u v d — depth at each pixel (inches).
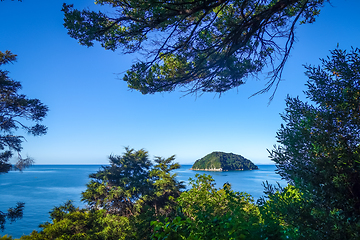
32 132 445.1
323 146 85.0
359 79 86.4
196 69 161.5
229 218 110.4
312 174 84.8
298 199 91.0
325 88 92.0
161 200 673.0
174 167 756.6
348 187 79.7
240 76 167.9
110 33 153.6
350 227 72.6
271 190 95.2
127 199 677.9
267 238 91.6
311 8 163.5
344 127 86.7
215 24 159.6
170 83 168.2
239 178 3444.9
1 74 436.1
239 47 149.3
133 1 131.5
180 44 154.8
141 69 160.1
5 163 425.1
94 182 717.3
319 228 77.9
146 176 743.7
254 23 140.9
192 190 190.9
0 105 433.1
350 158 80.2
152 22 142.6
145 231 213.8
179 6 139.4
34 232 514.6
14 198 2114.9
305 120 89.4
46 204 1777.8
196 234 116.5
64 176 5639.8
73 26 147.6
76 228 499.5
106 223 497.0
